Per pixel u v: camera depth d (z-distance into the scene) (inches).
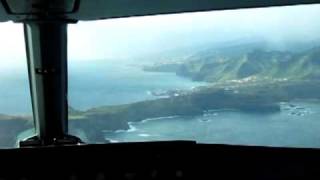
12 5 138.9
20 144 156.6
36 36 156.2
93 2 143.3
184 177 70.5
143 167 70.3
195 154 70.9
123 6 152.9
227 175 71.4
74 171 69.7
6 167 68.6
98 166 69.9
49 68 161.8
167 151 70.6
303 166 71.0
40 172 69.2
